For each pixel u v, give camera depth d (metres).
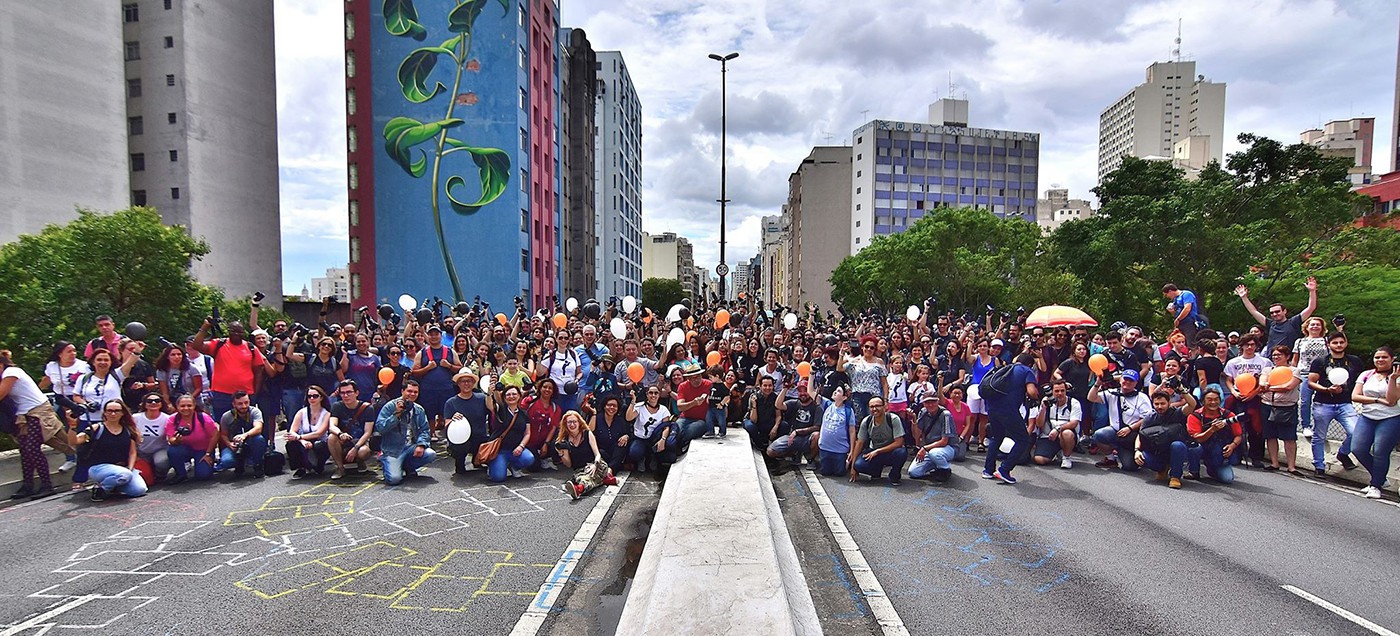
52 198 29.31
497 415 8.53
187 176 34.69
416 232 37.62
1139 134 132.38
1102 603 4.73
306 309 41.88
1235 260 19.97
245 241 38.00
